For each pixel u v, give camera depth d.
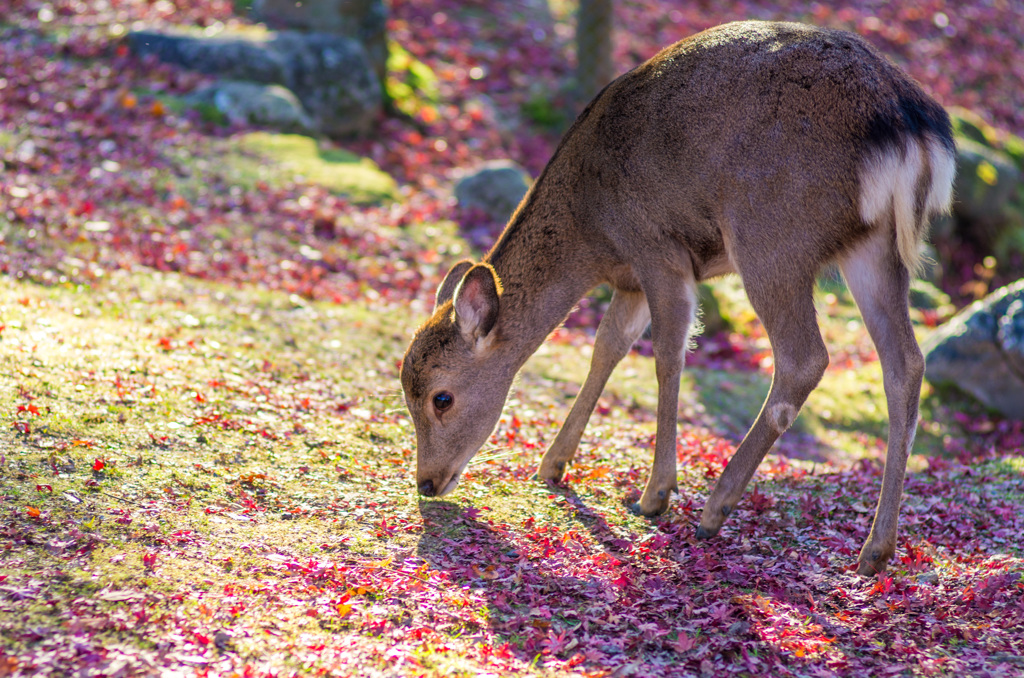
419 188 22.59
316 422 10.38
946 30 36.94
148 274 14.64
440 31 30.97
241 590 6.63
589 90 28.00
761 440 8.17
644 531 8.65
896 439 7.75
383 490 8.91
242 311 13.91
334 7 26.84
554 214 8.84
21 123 20.06
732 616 6.95
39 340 10.56
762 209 7.76
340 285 16.89
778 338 7.96
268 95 23.06
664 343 8.59
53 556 6.68
